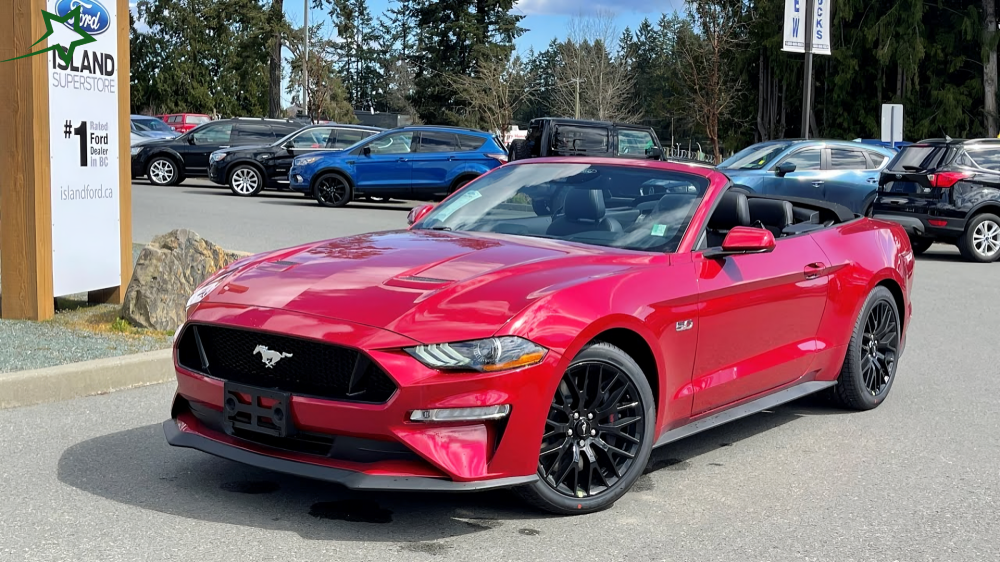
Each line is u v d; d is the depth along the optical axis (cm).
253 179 2420
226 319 409
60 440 511
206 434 426
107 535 383
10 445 500
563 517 424
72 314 820
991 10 4106
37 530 387
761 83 4994
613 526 416
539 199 543
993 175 1570
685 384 479
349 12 5531
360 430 378
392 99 9575
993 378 746
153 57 7994
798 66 4566
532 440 395
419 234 514
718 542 402
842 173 1727
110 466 471
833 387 638
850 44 4303
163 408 582
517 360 385
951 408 654
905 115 4206
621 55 6506
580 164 567
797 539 408
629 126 2239
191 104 7838
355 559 367
